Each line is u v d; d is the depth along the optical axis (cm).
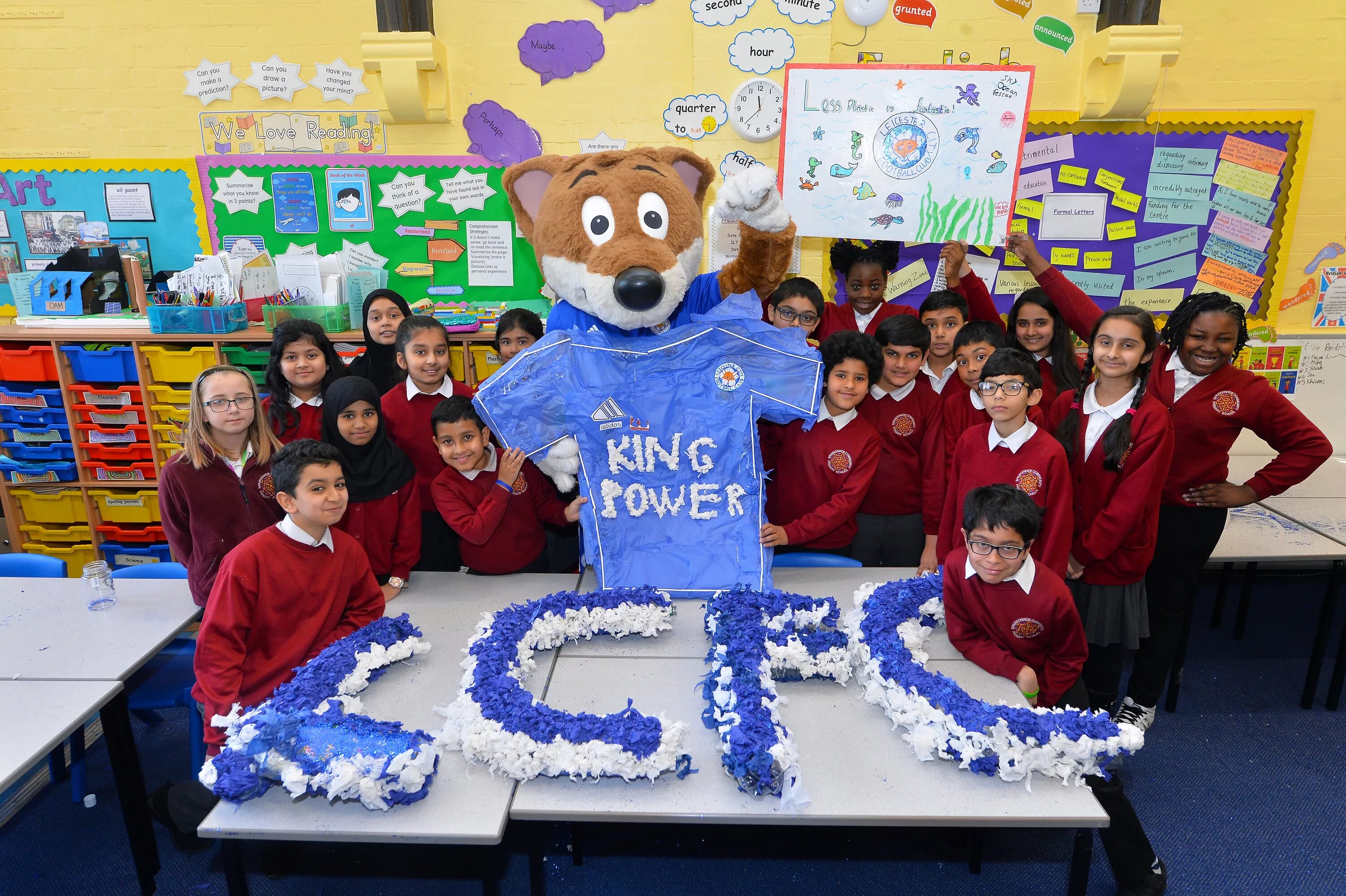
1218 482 238
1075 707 177
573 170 198
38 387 340
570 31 340
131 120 355
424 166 355
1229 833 224
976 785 138
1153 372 244
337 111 351
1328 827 226
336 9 341
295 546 179
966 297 300
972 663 179
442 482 222
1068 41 334
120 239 368
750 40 333
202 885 204
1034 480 200
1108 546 211
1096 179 347
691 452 205
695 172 214
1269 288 357
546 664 176
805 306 253
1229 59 336
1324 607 273
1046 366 283
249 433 212
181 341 323
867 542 267
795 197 268
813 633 179
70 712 162
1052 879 209
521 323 281
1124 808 187
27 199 364
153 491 345
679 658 179
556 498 243
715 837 222
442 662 179
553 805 133
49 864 213
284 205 362
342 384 214
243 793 131
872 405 258
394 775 131
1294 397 363
